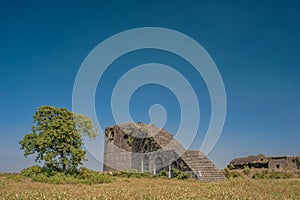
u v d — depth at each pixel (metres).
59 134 36.41
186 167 42.50
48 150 36.34
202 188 20.05
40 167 35.91
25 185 24.94
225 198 14.82
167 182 32.38
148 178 40.72
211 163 43.28
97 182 32.19
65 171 36.47
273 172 49.50
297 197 15.66
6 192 16.69
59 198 13.98
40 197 14.10
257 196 15.61
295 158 54.53
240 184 22.77
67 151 36.88
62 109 38.03
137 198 14.81
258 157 65.31
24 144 36.22
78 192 17.72
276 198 15.07
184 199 14.35
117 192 17.22
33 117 36.94
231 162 68.12
